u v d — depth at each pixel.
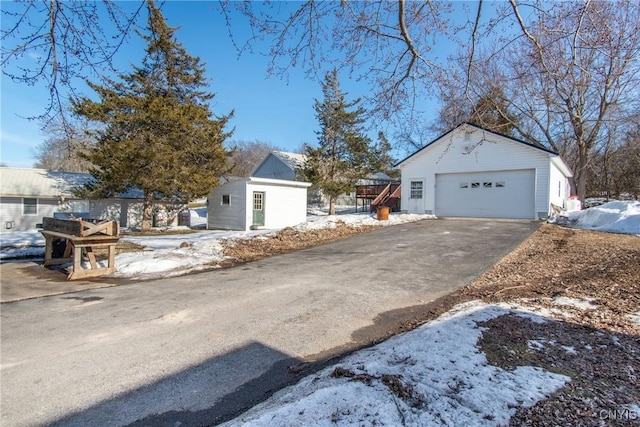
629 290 5.27
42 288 6.14
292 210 18.09
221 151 16.33
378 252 9.48
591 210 14.05
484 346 3.24
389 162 25.58
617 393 2.49
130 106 13.51
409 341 3.38
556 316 4.20
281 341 3.81
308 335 3.98
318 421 2.04
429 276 6.83
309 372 3.10
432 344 3.24
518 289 5.61
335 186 22.81
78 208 19.52
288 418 2.07
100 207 19.22
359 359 3.09
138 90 14.71
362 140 22.83
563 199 19.77
